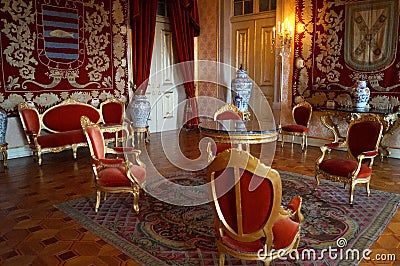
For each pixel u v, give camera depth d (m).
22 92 5.16
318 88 5.74
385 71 5.02
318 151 5.48
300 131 5.45
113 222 2.87
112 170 3.14
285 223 2.05
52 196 3.49
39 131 5.12
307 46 5.79
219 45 7.23
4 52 4.96
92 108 5.78
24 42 5.12
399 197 3.38
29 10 5.12
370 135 3.39
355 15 5.21
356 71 5.30
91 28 5.82
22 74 5.14
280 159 4.94
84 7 5.70
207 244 2.49
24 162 4.87
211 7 7.24
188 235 2.63
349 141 3.56
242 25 6.92
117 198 3.41
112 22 6.11
